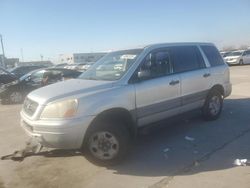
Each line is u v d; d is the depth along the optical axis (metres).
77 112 4.88
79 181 4.80
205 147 5.97
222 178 4.59
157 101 5.95
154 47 6.26
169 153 5.74
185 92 6.60
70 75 14.75
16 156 5.78
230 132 6.84
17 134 7.75
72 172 5.14
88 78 6.09
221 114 8.50
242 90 13.27
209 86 7.38
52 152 5.92
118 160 5.24
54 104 4.88
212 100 7.61
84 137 4.98
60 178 4.95
